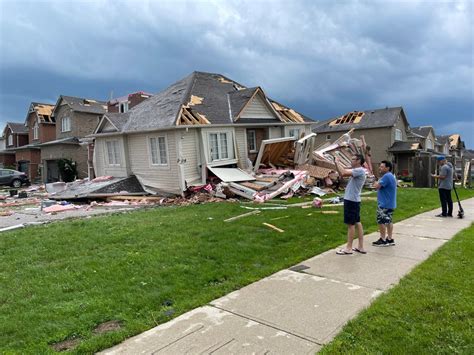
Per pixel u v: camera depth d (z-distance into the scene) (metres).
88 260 6.41
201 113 18.31
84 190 18.70
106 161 21.50
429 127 50.59
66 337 3.83
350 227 6.52
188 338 3.72
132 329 3.90
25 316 4.26
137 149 19.44
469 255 6.06
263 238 7.68
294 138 19.14
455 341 3.45
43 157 35.22
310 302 4.51
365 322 3.88
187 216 10.77
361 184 6.48
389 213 6.98
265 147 18.44
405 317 3.95
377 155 39.88
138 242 7.62
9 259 6.74
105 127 21.33
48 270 5.97
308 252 6.68
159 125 17.36
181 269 5.77
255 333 3.79
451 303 4.22
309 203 12.65
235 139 18.91
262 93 20.56
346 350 3.38
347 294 4.72
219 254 6.52
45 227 9.91
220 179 16.95
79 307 4.46
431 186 21.25
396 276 5.32
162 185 18.05
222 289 4.99
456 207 12.15
